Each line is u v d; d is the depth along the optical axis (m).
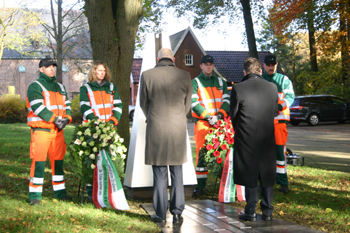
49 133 4.66
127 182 5.30
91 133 4.64
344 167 7.98
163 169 3.92
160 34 5.46
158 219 3.97
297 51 39.06
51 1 27.09
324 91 24.64
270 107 3.95
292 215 4.49
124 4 6.77
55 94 4.80
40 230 3.50
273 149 3.98
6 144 11.60
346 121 23.70
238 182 3.98
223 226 3.72
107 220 3.98
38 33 29.70
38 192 4.61
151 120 3.85
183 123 3.90
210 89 5.54
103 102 5.00
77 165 4.61
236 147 4.01
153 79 3.86
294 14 23.36
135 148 5.18
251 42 22.52
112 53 6.72
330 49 23.70
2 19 27.89
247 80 4.01
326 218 4.27
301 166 8.06
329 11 22.45
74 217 4.01
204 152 5.38
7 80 46.59
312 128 19.06
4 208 4.26
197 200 5.13
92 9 6.61
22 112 26.55
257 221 3.96
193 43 34.62
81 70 31.95
